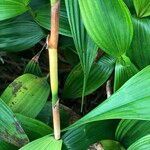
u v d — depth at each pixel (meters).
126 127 0.77
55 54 0.60
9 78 1.05
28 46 0.88
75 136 0.77
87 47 0.68
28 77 0.81
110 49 0.69
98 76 0.86
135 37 0.79
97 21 0.65
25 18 0.86
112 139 0.79
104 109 0.62
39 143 0.70
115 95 0.63
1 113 0.71
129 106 0.62
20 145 0.72
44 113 0.85
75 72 0.87
